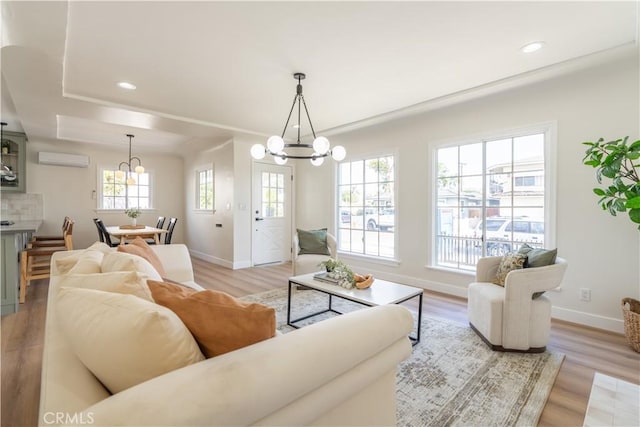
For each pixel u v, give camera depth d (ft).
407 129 14.48
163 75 9.70
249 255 18.93
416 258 14.25
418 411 5.65
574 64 9.11
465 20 7.01
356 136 16.81
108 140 19.35
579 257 9.78
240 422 2.33
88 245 20.65
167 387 2.21
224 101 12.03
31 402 5.67
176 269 9.64
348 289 8.71
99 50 8.15
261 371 2.57
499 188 11.82
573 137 9.85
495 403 5.88
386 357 3.76
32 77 9.36
